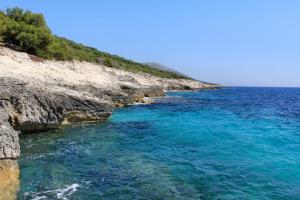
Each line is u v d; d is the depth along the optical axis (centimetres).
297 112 4322
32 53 4759
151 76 10238
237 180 1341
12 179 1131
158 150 1859
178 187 1250
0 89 1894
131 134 2352
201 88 12825
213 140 2166
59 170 1430
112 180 1315
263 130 2620
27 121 2020
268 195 1188
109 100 3177
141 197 1147
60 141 2025
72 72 4394
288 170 1481
